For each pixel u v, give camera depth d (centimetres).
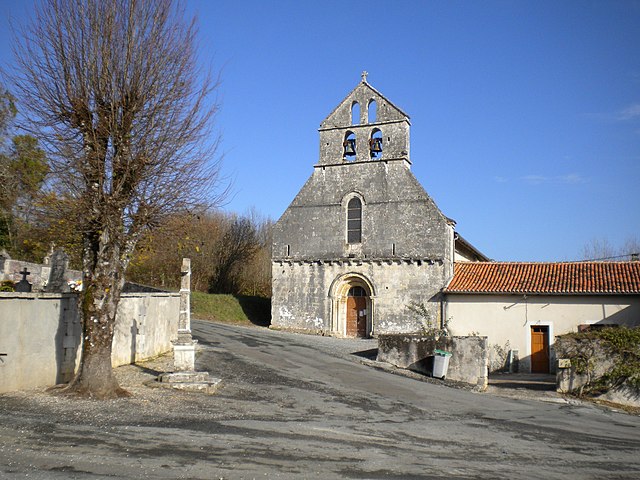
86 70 1319
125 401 1290
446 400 1662
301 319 3669
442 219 3391
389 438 1138
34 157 1599
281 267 3766
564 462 1032
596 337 1903
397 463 953
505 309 3009
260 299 4581
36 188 1481
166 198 1404
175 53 1409
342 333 3597
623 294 2756
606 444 1204
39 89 1323
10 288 2197
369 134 3691
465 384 2025
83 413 1142
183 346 1588
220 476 824
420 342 2228
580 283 2912
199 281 4950
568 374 1928
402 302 3409
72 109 1320
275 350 2562
